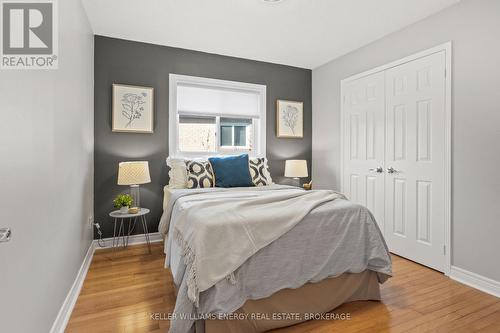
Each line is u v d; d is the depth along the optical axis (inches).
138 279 88.3
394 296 78.3
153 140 129.0
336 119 148.4
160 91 130.3
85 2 93.2
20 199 41.1
